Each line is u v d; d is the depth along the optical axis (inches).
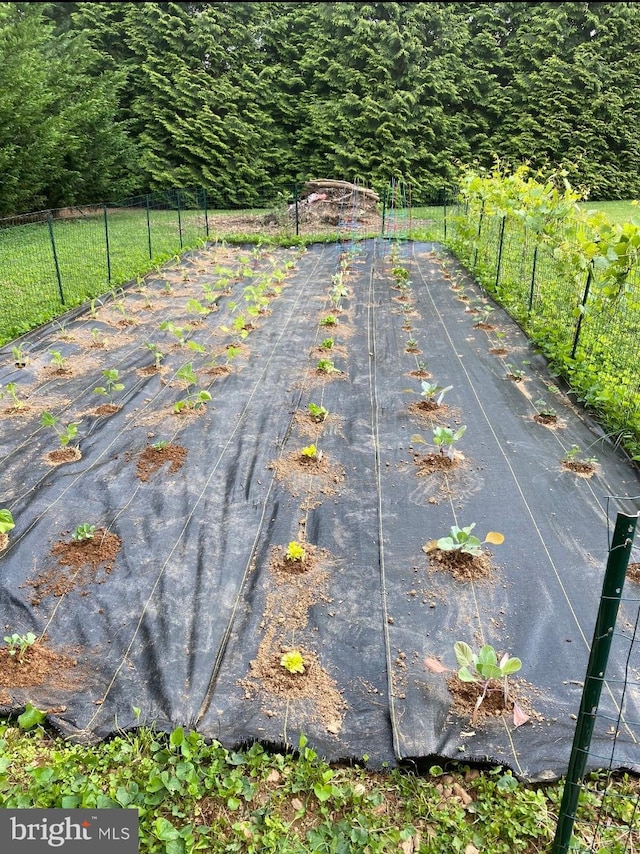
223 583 126.4
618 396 191.2
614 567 65.2
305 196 625.0
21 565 131.0
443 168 792.9
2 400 209.9
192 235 518.9
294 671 102.8
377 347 261.7
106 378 228.5
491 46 808.3
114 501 154.1
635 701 99.8
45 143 516.1
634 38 806.5
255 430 189.6
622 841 80.6
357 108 770.8
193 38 743.7
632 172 814.5
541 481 161.9
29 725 91.5
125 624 116.2
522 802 84.4
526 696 100.0
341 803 84.9
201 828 81.0
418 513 148.5
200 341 267.0
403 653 108.3
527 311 291.7
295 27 823.7
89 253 423.5
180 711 97.7
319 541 138.9
